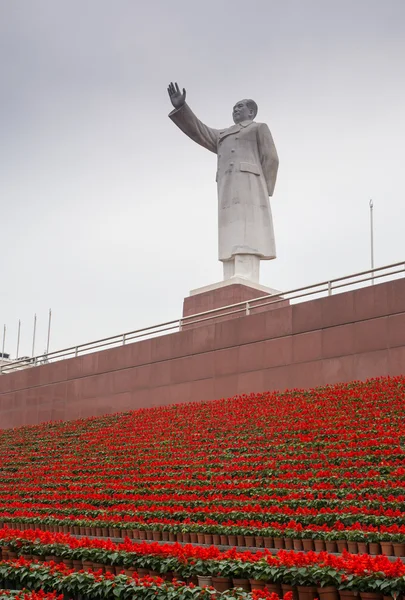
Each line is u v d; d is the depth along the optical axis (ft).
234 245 114.11
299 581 34.68
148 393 108.58
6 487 80.02
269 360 95.04
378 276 87.66
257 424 78.33
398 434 63.21
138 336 113.91
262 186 116.67
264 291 114.21
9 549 47.14
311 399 82.23
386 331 84.94
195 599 33.22
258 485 59.93
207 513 53.98
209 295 113.70
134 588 35.17
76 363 121.19
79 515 62.13
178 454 77.25
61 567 40.16
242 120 118.73
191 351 104.58
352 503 49.47
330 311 90.63
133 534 54.90
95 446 91.25
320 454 63.16
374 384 80.43
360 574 33.22
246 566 36.70
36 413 125.49
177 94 115.55
